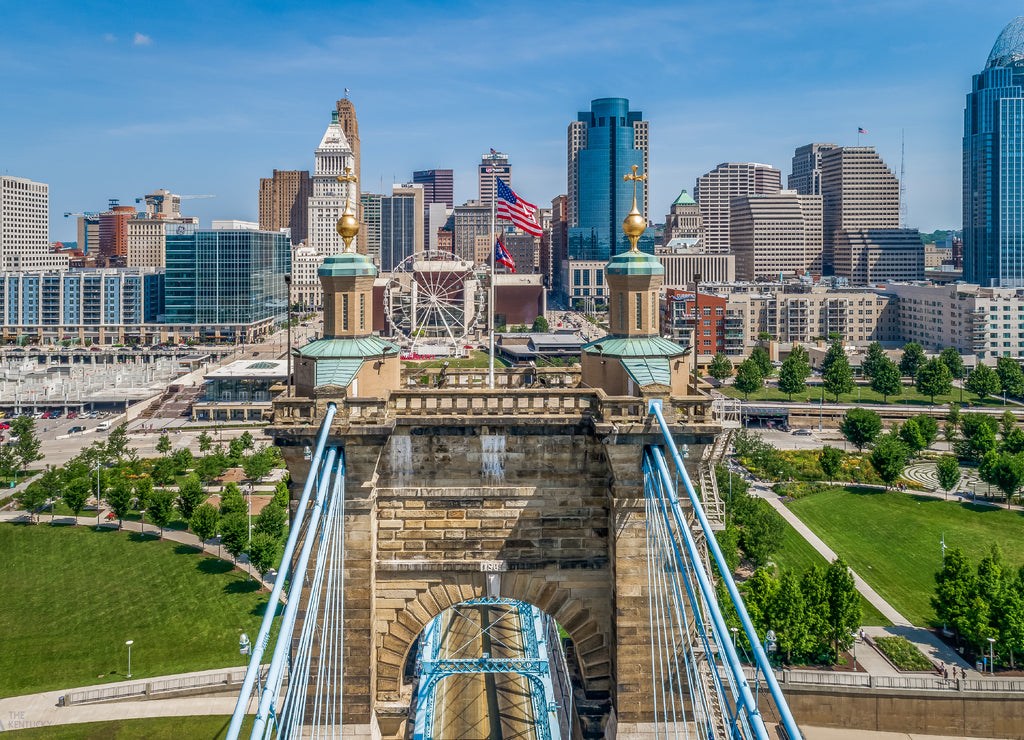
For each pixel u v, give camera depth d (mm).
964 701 103625
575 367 81125
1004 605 110500
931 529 162250
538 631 87062
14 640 126438
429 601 65000
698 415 62750
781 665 111812
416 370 80438
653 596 62344
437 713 77938
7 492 197375
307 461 62719
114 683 113375
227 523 149625
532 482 65062
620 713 62156
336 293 67625
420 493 64625
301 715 57156
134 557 155500
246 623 130000
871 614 129000
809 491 185875
